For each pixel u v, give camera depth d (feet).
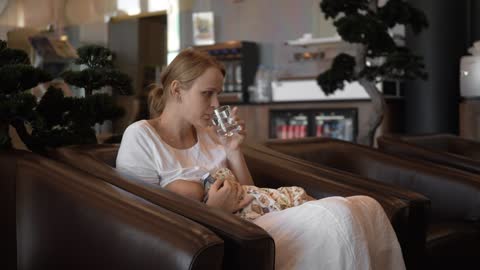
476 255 9.52
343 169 10.55
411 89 22.68
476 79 19.66
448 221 9.77
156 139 7.41
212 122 7.55
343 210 6.41
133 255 5.56
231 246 5.53
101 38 18.31
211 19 31.24
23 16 13.66
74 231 6.16
